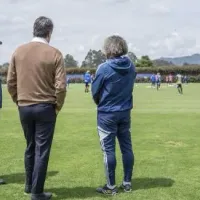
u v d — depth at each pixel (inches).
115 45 279.4
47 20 266.2
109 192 286.7
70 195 285.9
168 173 345.1
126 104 285.4
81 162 387.5
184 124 652.1
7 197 282.0
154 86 2741.1
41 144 266.5
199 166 370.6
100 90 281.1
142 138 519.8
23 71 263.1
